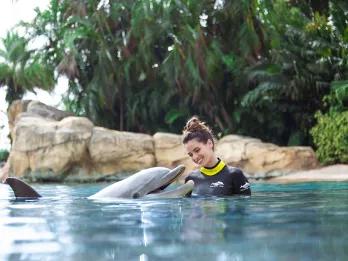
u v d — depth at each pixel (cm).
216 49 1869
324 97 1555
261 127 1855
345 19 1600
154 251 147
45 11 2125
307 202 347
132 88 2089
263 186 688
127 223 222
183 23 1909
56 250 154
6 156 2453
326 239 166
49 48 2144
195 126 459
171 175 437
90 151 1377
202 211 278
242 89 1877
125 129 2139
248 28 1834
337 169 1277
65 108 2217
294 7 1825
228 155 1376
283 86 1616
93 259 137
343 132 1420
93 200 387
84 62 2069
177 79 1884
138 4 1917
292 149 1376
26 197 431
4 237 184
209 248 151
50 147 1373
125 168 1388
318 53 1598
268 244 157
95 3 2017
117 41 1994
